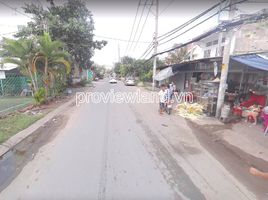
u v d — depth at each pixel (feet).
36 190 11.95
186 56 93.76
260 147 19.97
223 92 31.01
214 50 59.00
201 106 36.22
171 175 13.99
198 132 25.02
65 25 62.44
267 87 32.71
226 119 29.86
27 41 38.93
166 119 31.71
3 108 35.01
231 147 19.92
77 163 15.49
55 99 49.34
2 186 12.35
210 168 15.26
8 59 38.24
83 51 79.36
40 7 64.39
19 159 16.25
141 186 12.55
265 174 14.35
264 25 41.27
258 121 29.22
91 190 12.03
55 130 24.40
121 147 19.04
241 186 12.91
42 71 44.09
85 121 29.01
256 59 31.27
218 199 11.46
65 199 11.18
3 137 20.26
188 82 61.41
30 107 38.29
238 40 42.93
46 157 16.57
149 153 17.79
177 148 19.27
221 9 26.45
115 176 13.67
